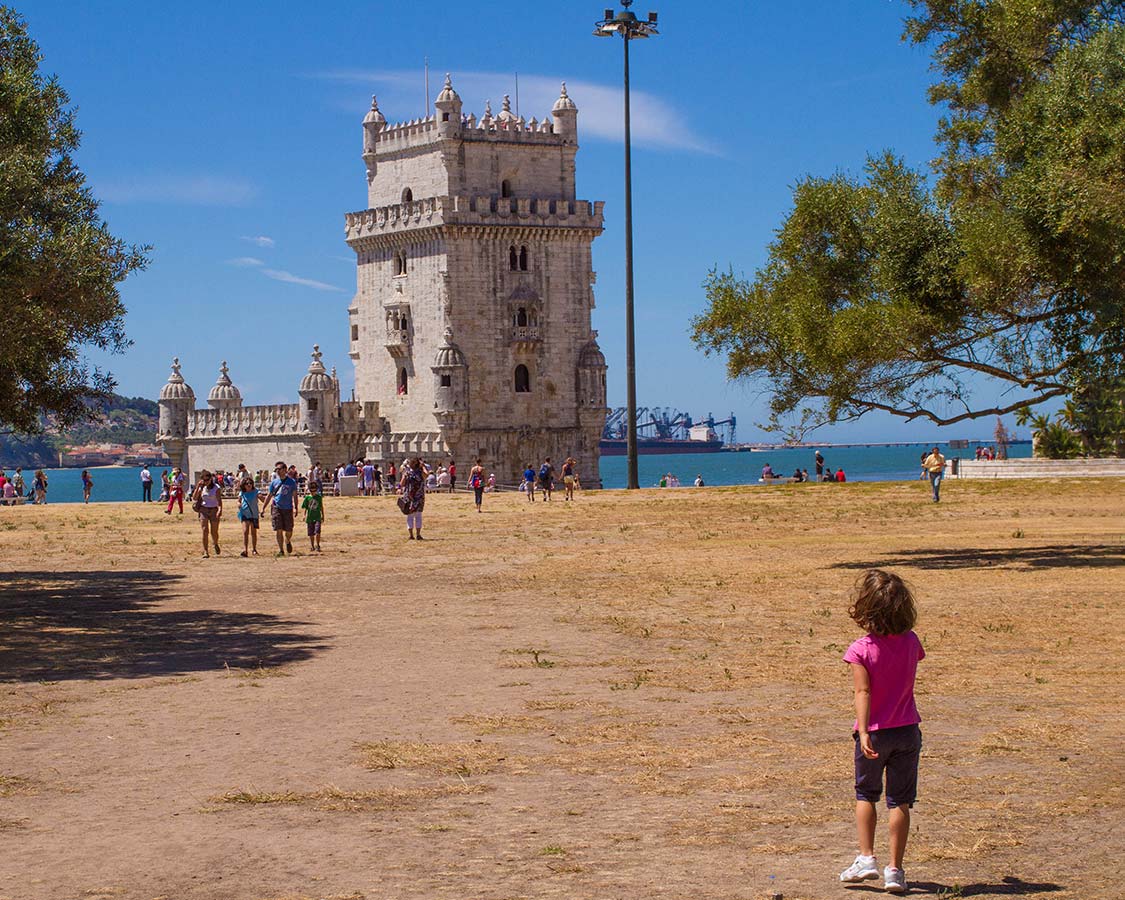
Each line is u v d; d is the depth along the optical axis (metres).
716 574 35.38
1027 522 49.09
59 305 30.70
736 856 12.23
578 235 128.38
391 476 113.62
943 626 25.17
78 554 45.84
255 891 11.49
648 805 13.96
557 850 12.45
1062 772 14.84
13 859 12.45
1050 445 81.00
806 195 38.94
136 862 12.31
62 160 34.12
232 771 15.63
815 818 13.35
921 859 12.08
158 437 147.12
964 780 14.63
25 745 17.09
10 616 29.67
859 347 36.41
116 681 21.61
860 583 11.72
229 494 120.75
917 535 45.12
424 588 34.31
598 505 67.50
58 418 35.28
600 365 128.88
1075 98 34.66
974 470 75.75
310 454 129.50
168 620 28.92
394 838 12.96
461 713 18.70
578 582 34.72
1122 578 31.30
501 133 126.62
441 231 123.19
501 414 125.69
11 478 104.94
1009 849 12.30
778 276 39.69
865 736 11.35
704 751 16.19
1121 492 61.19
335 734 17.50
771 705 18.80
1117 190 31.88
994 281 34.75
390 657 23.66
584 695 19.84
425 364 125.62
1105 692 19.00
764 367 39.50
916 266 37.22
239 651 24.58
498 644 24.92
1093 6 38.28
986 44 41.62
